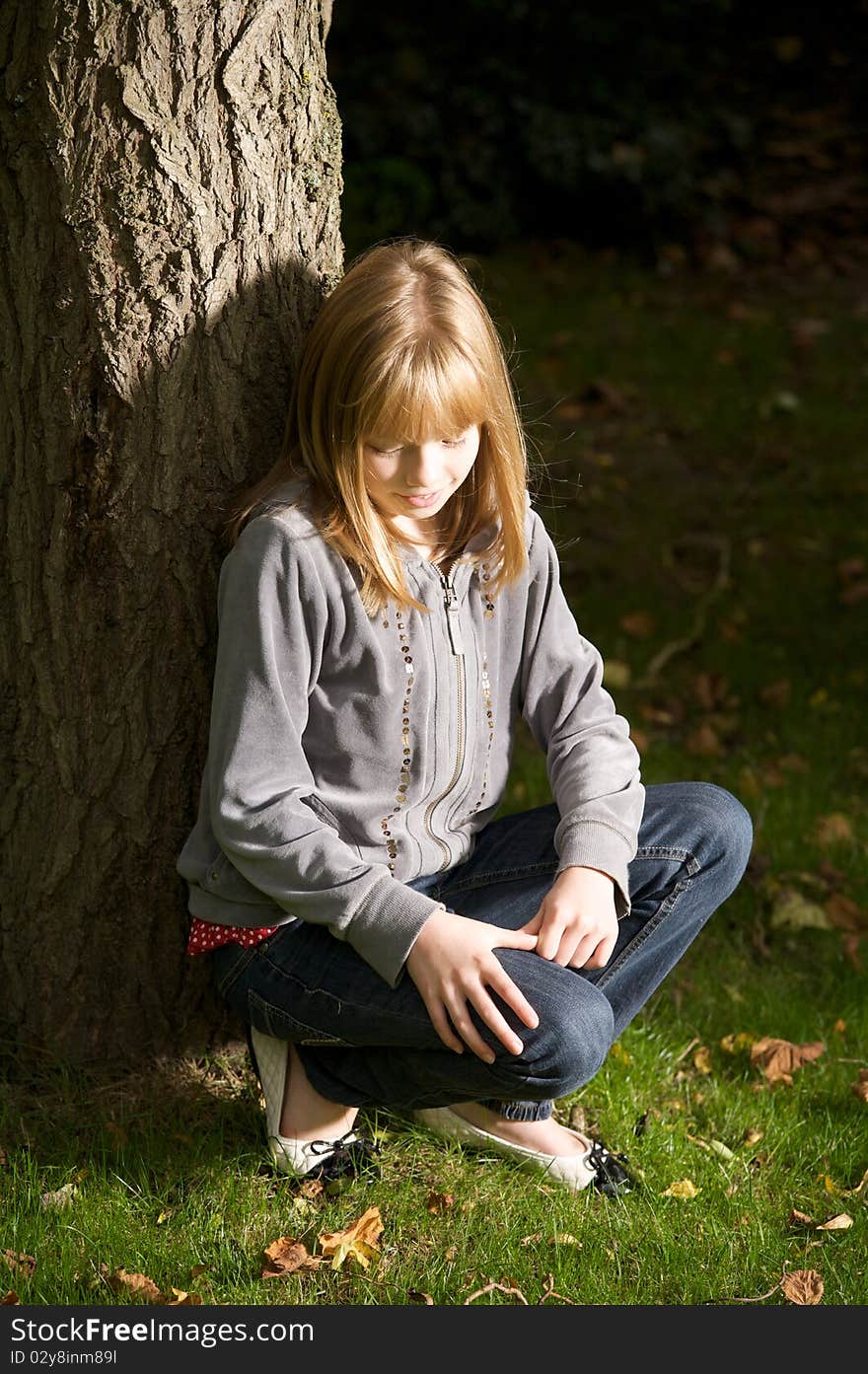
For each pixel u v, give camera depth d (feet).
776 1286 6.63
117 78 6.55
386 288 6.24
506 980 6.12
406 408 6.15
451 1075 6.54
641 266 23.67
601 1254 6.77
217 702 6.58
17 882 7.70
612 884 6.72
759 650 13.96
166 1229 6.77
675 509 16.72
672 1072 8.33
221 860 6.79
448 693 6.84
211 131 6.71
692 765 11.93
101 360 6.84
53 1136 7.35
